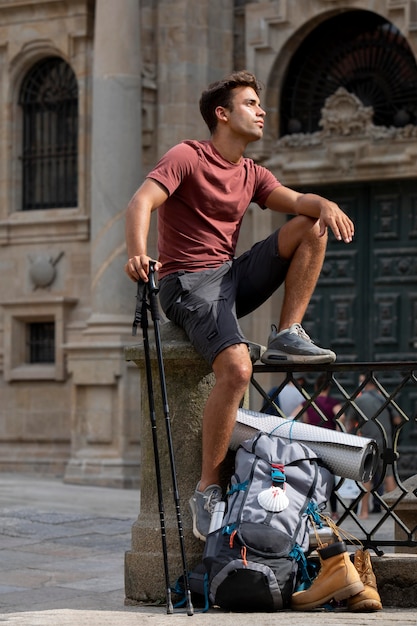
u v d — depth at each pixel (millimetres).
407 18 25156
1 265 29234
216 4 27266
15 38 28984
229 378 8562
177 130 26781
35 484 25312
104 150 25875
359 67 26438
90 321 26016
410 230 26078
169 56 26859
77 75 28266
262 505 8250
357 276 26438
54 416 28516
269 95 26922
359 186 26516
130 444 25812
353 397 9148
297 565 8258
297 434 8727
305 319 26781
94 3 28203
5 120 29219
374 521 19297
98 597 11289
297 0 26562
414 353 25906
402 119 25844
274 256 8961
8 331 29016
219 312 8727
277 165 26844
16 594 11555
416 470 25375
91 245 26500
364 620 7789
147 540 9188
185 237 8961
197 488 8742
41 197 29156
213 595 8250
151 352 9125
